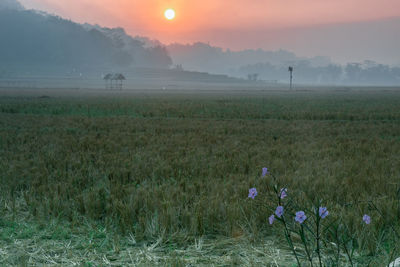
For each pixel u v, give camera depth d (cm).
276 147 1130
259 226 479
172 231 471
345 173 738
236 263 384
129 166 836
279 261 386
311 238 427
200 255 408
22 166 838
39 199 593
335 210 504
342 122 2105
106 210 541
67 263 388
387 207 494
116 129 1694
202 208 525
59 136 1416
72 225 490
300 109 3055
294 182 652
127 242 449
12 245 438
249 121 2114
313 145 1177
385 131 1638
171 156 971
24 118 2223
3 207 582
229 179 708
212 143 1255
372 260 380
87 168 812
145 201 556
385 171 771
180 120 2155
